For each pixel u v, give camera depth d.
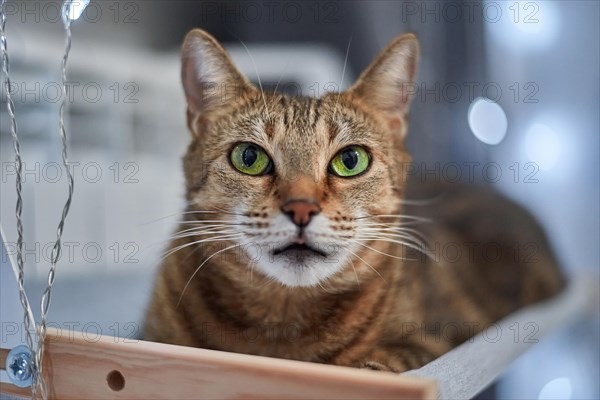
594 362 0.65
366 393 0.33
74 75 0.63
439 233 0.57
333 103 0.44
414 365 0.42
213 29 0.75
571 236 0.69
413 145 0.69
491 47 0.71
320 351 0.43
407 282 0.47
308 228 0.40
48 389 0.37
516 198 0.68
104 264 0.57
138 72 0.69
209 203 0.43
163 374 0.35
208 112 0.44
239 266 0.42
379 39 0.75
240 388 0.34
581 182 0.68
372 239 0.43
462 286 0.53
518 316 0.53
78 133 0.62
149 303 0.46
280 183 0.41
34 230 0.57
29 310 0.38
